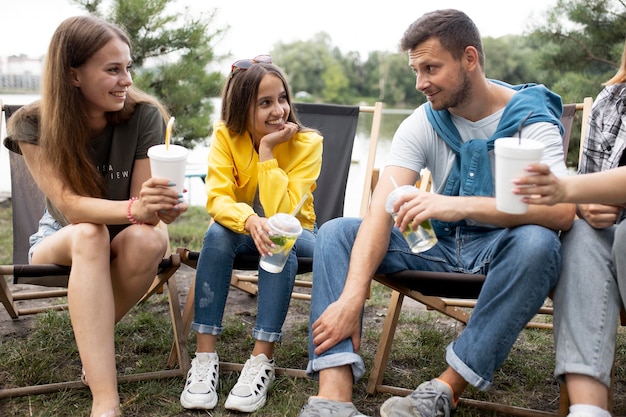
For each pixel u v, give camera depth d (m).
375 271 1.96
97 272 1.96
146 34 4.86
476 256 2.11
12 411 2.04
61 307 2.88
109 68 2.08
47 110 2.06
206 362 2.15
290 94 2.43
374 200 2.05
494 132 2.07
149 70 4.94
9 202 5.30
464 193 2.09
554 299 1.79
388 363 2.46
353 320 1.86
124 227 2.33
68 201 2.05
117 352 2.53
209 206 2.26
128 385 2.20
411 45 2.01
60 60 2.04
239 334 2.72
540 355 2.53
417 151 2.16
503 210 1.68
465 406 2.05
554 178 1.64
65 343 2.55
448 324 2.86
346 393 1.83
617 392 2.22
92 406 1.95
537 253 1.73
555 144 1.96
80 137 2.09
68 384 2.16
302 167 2.41
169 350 2.52
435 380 1.84
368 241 1.96
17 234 2.62
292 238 1.98
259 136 2.41
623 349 2.54
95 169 2.14
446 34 1.96
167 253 2.39
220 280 2.17
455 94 2.01
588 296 1.72
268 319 2.15
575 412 1.66
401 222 1.85
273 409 2.06
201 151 5.20
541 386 2.28
